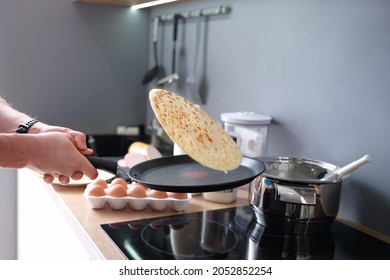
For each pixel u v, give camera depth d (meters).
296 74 1.22
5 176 1.81
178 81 1.89
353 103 1.05
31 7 1.82
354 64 1.04
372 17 0.99
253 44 1.40
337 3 1.08
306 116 1.19
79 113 2.01
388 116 0.97
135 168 0.92
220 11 1.54
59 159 0.85
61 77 1.94
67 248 1.10
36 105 1.91
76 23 1.93
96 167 0.90
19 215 1.77
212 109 1.66
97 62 2.01
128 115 2.14
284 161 1.09
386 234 0.99
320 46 1.13
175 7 1.87
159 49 2.05
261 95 1.37
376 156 1.00
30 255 1.60
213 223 1.02
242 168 0.98
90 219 1.00
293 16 1.22
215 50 1.61
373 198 1.02
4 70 1.82
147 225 0.98
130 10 2.05
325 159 1.14
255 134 1.26
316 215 0.93
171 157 1.03
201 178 0.92
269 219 0.97
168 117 0.79
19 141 0.80
